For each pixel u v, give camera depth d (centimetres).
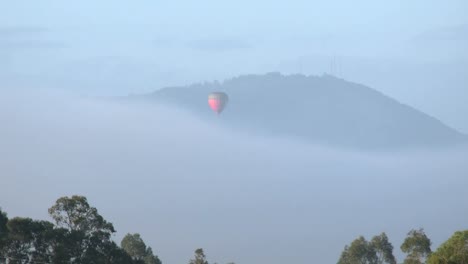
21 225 7075
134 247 8956
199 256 8512
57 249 7025
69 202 7506
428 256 9075
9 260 6988
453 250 7706
